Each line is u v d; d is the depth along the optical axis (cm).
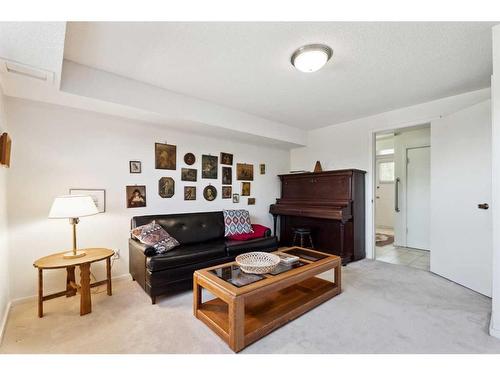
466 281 263
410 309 216
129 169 302
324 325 192
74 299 237
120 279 290
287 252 276
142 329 186
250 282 182
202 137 375
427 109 324
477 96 286
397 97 307
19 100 231
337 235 376
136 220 290
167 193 336
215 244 300
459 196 272
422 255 409
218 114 328
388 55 209
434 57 213
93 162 275
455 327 187
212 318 190
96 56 208
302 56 198
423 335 177
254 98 308
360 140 397
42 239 244
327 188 396
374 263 359
